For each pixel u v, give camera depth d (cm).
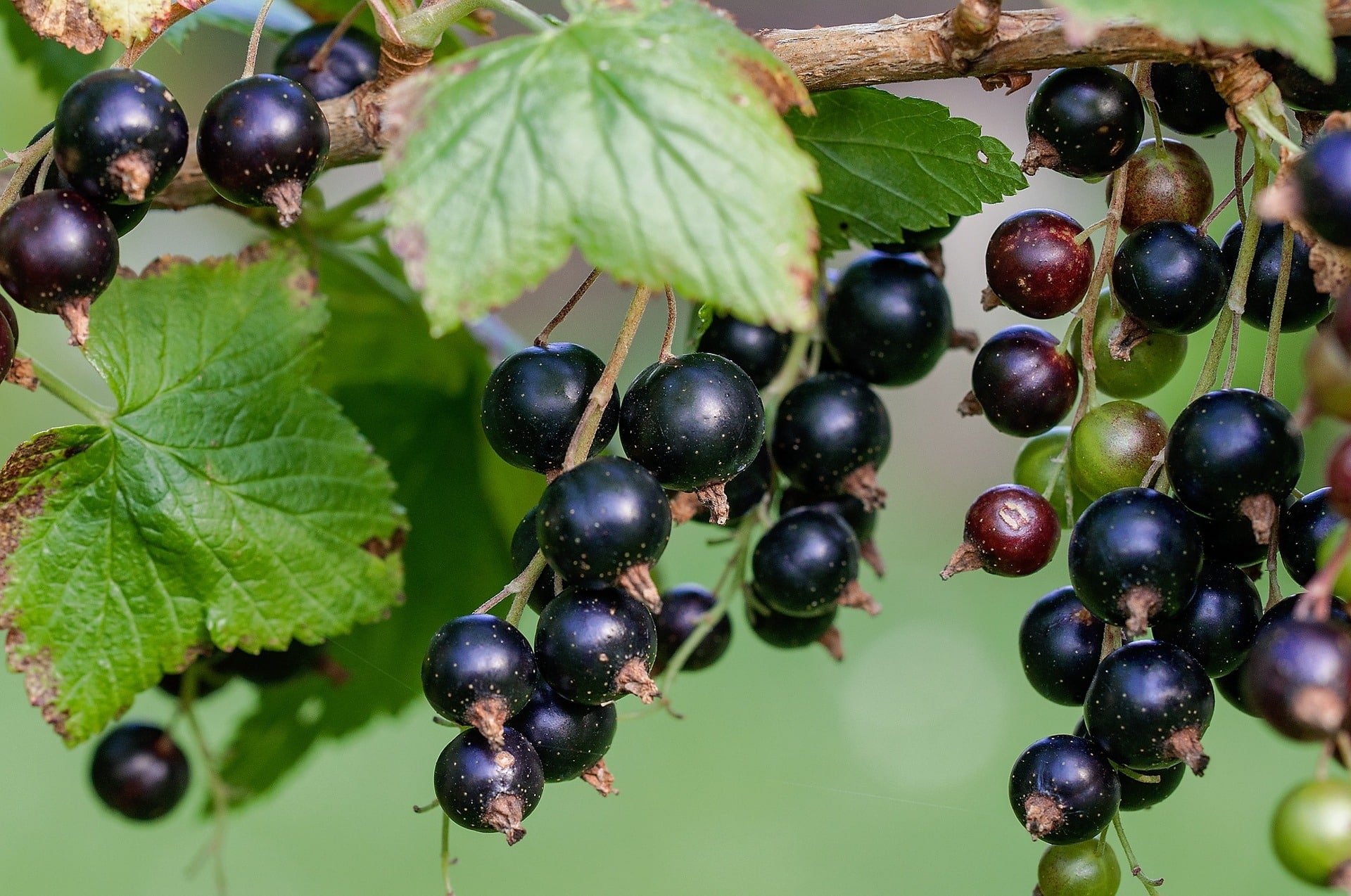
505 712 41
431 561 49
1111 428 43
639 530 41
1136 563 41
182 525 45
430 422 49
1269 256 43
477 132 41
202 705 49
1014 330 44
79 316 42
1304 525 42
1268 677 39
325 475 46
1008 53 42
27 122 53
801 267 40
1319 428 48
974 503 43
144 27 43
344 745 49
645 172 40
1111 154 43
